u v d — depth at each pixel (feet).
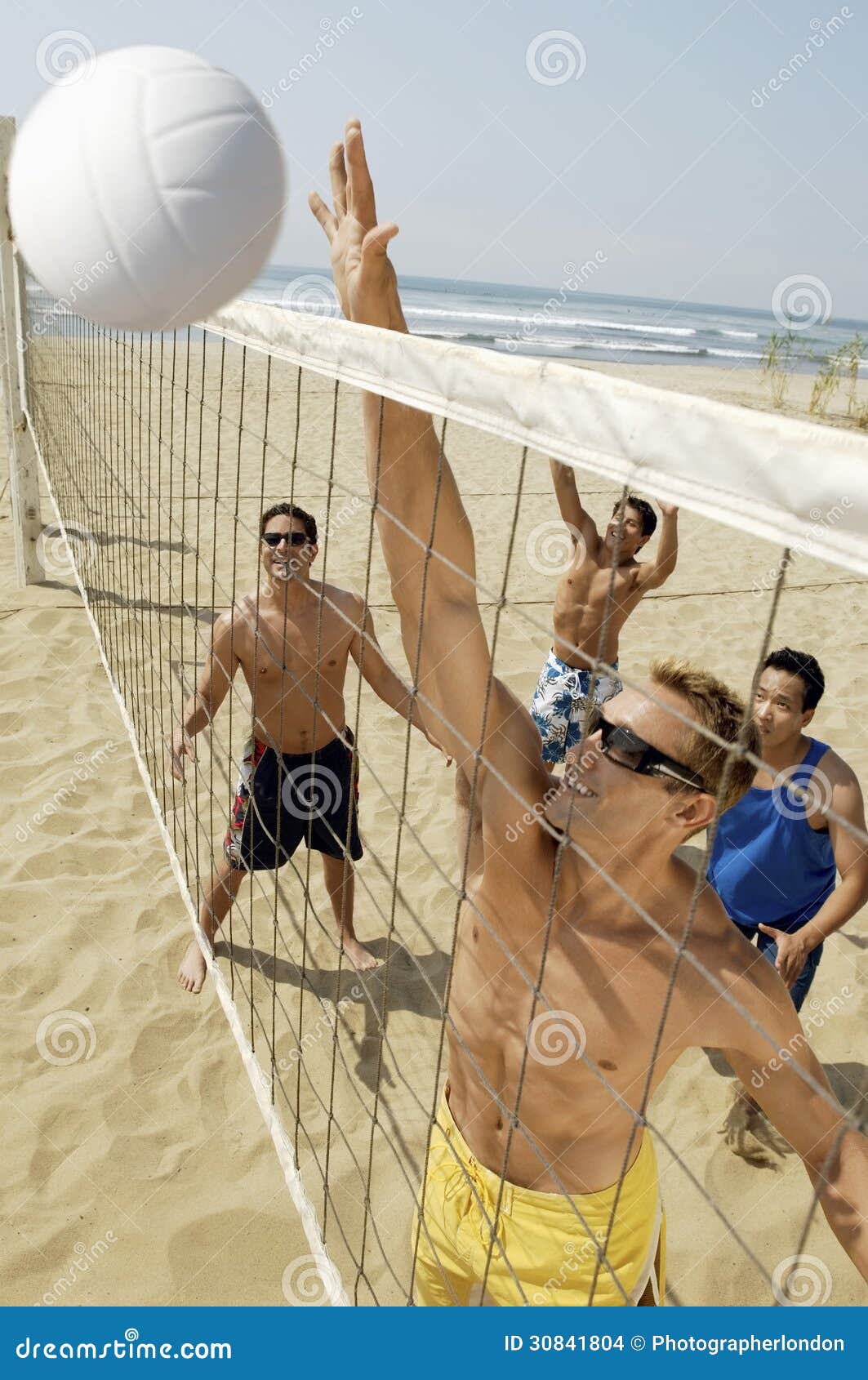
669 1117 8.71
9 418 18.24
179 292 3.92
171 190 3.69
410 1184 7.65
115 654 16.52
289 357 5.45
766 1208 7.89
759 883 8.45
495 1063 4.69
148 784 11.85
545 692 11.34
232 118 3.79
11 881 10.91
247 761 9.36
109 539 21.52
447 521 4.40
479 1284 4.81
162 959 10.05
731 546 26.61
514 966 4.39
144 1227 7.37
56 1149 7.93
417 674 4.57
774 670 7.87
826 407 58.85
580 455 2.93
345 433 36.58
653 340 131.64
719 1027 4.25
